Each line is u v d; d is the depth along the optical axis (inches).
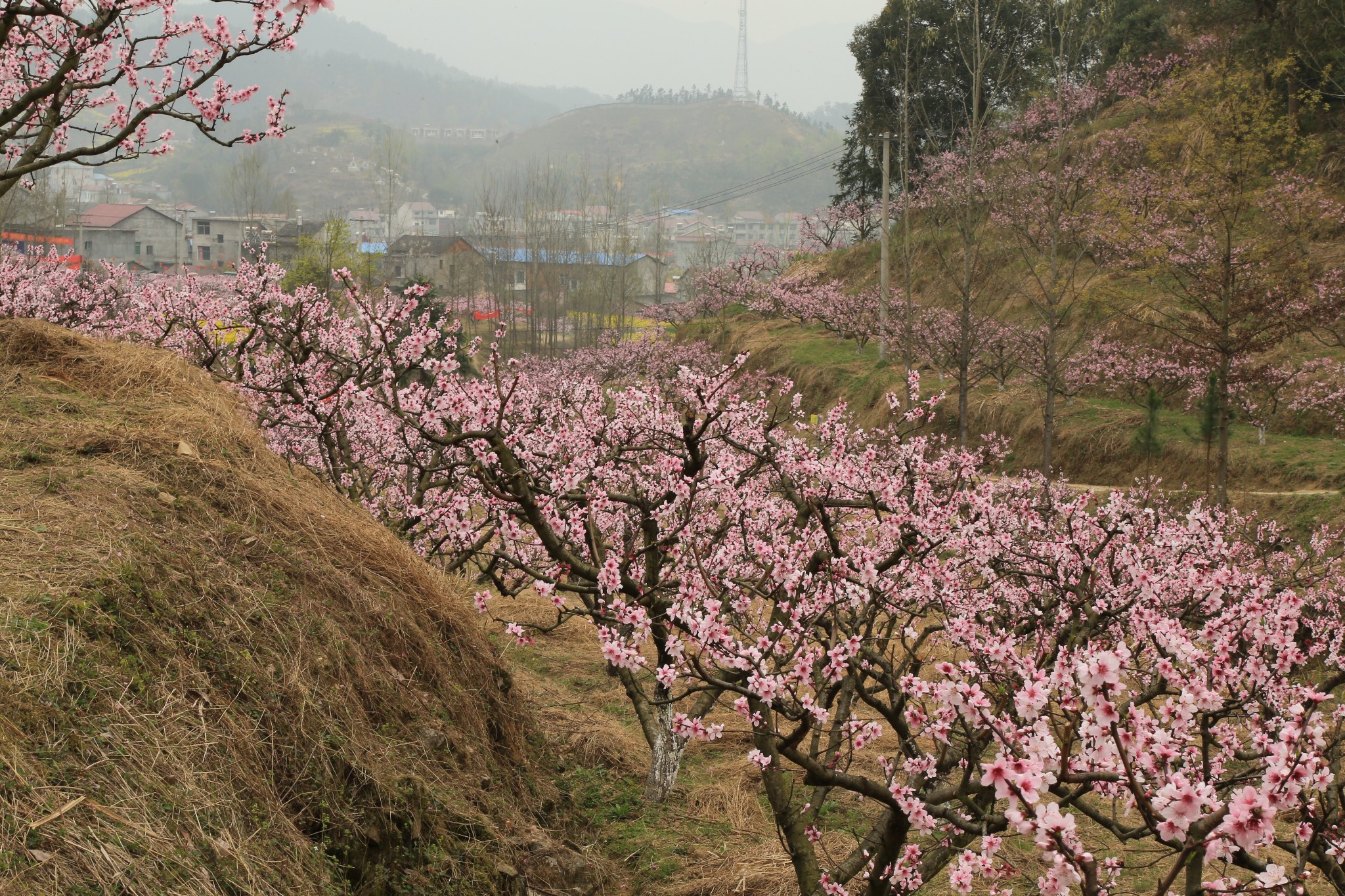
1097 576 215.6
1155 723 118.6
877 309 1208.2
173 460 209.6
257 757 156.6
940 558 253.6
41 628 144.5
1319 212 783.1
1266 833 92.5
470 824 190.9
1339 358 698.8
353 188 7829.7
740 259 2046.0
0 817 113.7
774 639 156.9
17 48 278.1
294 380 312.7
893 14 1578.5
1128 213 825.5
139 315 432.5
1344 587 380.5
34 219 2057.1
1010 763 97.0
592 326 2418.8
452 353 322.0
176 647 160.6
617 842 236.8
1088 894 95.7
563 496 233.1
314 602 197.8
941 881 218.4
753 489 234.4
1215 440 683.4
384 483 386.9
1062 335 913.5
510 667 319.6
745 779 279.1
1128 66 1250.6
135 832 125.0
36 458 192.7
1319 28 897.5
